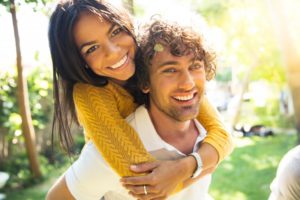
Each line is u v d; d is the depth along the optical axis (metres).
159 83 1.50
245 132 9.24
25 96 5.77
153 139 1.60
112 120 1.53
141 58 1.55
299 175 1.52
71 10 1.54
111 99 1.62
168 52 1.47
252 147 7.86
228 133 1.76
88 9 1.54
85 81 1.63
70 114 1.67
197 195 1.67
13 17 2.47
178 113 1.52
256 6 7.02
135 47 1.60
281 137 8.35
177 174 1.48
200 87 1.54
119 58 1.56
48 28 1.60
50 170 6.96
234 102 9.45
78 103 1.59
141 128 1.61
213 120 1.77
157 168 1.46
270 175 5.91
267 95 9.89
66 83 1.66
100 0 1.58
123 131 1.52
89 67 1.61
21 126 6.39
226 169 6.43
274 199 1.64
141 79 1.58
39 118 7.17
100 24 1.55
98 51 1.57
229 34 7.54
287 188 1.56
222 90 11.21
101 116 1.54
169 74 1.49
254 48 7.79
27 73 6.38
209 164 1.60
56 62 1.63
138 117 1.63
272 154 7.10
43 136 7.43
